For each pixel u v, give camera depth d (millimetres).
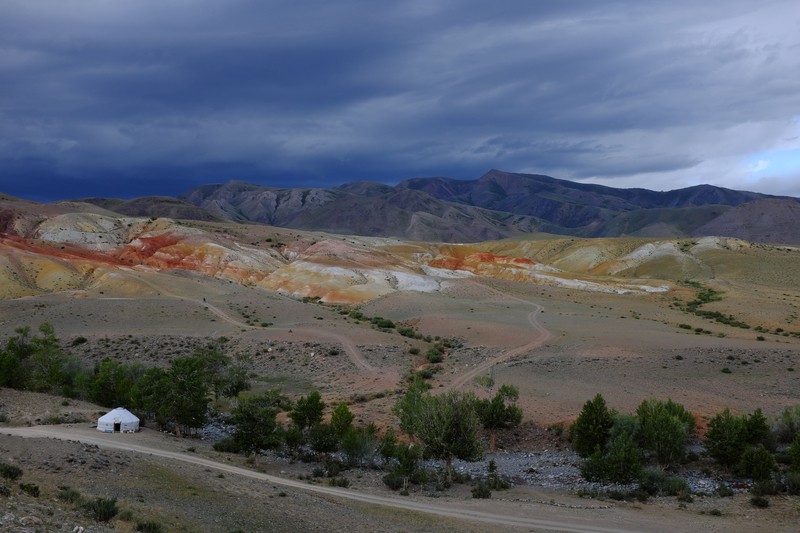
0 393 62688
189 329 116562
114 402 70062
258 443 51281
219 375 83875
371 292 169250
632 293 186875
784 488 45719
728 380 79188
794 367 84188
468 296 168500
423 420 52219
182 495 31750
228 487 35844
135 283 153750
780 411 65875
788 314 148500
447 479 50531
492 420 62188
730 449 50875
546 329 115750
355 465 55094
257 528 28406
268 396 55656
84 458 33938
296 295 172750
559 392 74562
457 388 78562
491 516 38625
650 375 81812
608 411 59312
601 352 93938
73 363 83938
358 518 34062
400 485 47719
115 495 28656
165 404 58969
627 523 37656
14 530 19297
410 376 87812
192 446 52812
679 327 125062
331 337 110812
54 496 25641
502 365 90188
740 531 35938
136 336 109438
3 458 31469
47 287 154750
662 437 51812
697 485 48594
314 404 62188
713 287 192875
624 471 47594
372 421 66812
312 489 42656
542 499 45000
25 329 92625
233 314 129750
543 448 61156
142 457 39438
